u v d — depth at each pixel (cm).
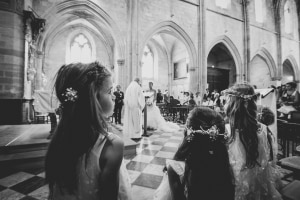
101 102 91
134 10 1080
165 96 1259
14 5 709
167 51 1844
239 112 162
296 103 528
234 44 1517
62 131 79
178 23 1245
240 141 161
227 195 109
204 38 1323
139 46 1103
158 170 318
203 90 1313
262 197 158
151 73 1848
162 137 593
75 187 78
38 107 416
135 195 235
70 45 1512
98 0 1004
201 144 113
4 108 677
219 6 1460
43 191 243
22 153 346
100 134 86
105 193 78
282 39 1823
